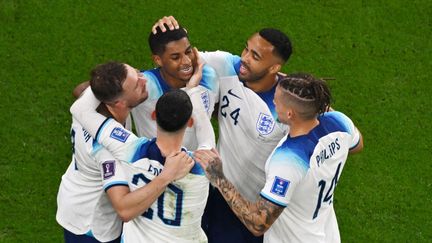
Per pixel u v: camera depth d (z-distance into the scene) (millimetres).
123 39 16938
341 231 14281
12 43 16703
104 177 9922
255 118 11203
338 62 16875
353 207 14656
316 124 10062
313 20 17484
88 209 11031
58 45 16734
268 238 10711
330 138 10047
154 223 9969
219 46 16969
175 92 9336
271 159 9898
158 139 9555
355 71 16750
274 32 10633
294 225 10344
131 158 9711
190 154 9883
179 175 9422
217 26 17250
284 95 9695
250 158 11578
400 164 15328
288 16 17516
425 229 14352
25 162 14906
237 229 12102
